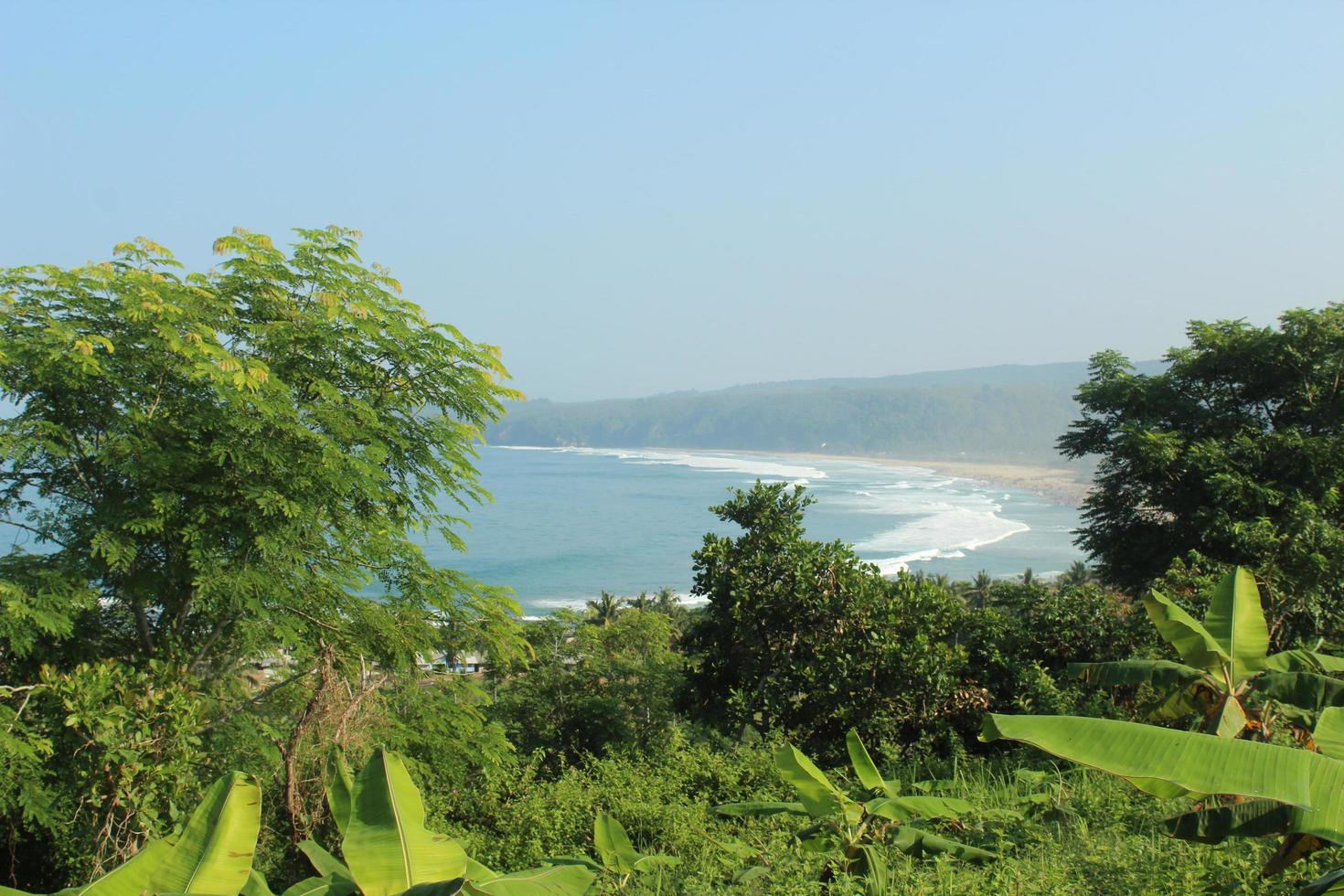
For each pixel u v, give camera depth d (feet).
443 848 14.30
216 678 37.96
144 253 38.11
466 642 42.45
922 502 627.87
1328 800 12.07
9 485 34.68
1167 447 71.20
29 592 31.42
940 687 44.70
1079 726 13.52
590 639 110.83
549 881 15.17
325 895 14.96
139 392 34.99
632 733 78.33
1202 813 17.19
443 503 624.18
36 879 33.04
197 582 33.19
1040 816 25.41
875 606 47.57
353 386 41.24
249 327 38.14
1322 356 74.43
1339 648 48.88
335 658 35.06
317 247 40.96
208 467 35.76
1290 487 67.41
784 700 47.34
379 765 14.88
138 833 28.55
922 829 24.50
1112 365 84.69
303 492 36.22
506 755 41.81
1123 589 79.92
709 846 25.53
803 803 24.57
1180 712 30.35
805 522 499.51
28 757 28.50
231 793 14.11
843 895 18.80
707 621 53.42
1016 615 54.75
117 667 30.63
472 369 42.04
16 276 34.55
